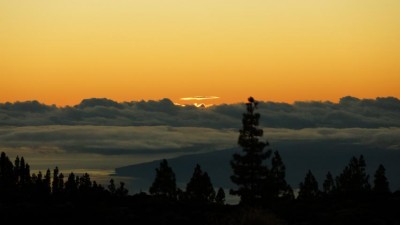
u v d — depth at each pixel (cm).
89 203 7475
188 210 7062
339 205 6819
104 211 6838
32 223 6309
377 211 6344
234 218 4444
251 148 7638
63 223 6297
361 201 6975
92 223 6312
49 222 6341
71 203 7294
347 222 5897
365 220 5944
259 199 7619
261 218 4272
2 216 6538
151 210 6988
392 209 6406
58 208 6919
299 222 6078
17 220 6425
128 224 6297
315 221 6038
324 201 7275
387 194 7444
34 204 7262
